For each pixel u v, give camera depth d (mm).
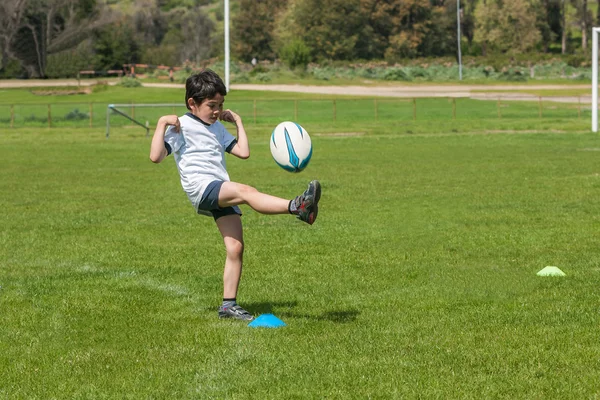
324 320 8906
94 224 17297
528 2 162000
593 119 49875
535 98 88188
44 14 130375
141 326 8734
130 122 64750
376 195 22016
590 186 23281
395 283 11102
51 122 63500
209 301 10039
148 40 172625
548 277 11344
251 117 68750
